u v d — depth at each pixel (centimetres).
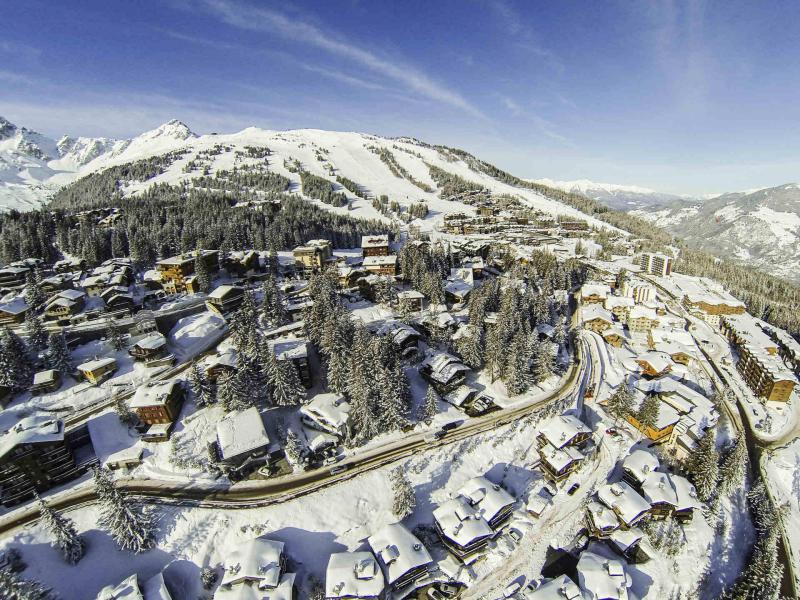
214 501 5828
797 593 5388
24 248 13150
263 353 7462
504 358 8625
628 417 7894
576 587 4847
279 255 15788
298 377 7500
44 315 9638
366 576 4797
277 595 4641
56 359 7756
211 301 10681
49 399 7356
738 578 5481
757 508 6444
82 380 7856
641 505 5800
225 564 4997
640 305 12681
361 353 7156
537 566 5466
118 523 5109
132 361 8494
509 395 8338
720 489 6391
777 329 12381
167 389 6981
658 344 10569
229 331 9831
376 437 7069
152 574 5103
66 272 12512
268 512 5684
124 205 19975
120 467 6297
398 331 9250
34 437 5706
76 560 5097
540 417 7650
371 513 5906
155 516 5556
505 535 5822
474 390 8150
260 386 7469
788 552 5859
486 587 5228
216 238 15562
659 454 7144
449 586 5191
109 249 14300
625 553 5603
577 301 13812
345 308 10006
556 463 6494
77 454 6469
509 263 16588
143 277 12450
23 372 7544
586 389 8819
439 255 14512
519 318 9762
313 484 6109
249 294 9906
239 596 4578
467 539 5259
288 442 6347
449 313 10931
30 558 5019
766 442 7931
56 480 5981
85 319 9800
